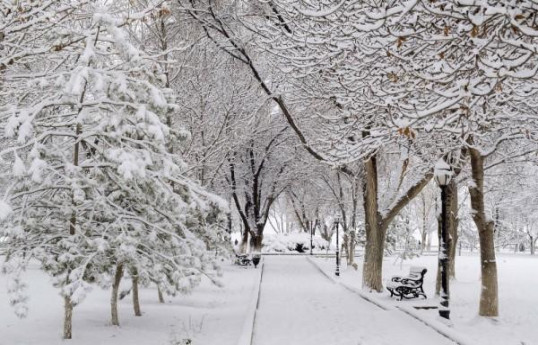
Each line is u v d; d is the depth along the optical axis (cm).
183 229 1164
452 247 2775
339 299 1825
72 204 1037
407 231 3700
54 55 1079
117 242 1041
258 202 3844
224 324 1327
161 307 1588
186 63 2259
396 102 966
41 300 1591
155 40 2084
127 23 952
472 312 1708
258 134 3231
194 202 1112
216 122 2464
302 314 1469
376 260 2116
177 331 1212
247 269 3206
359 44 1065
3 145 1104
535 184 4122
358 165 2730
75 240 1011
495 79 813
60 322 1254
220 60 2483
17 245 986
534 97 1282
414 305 1786
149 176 1038
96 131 1010
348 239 3791
